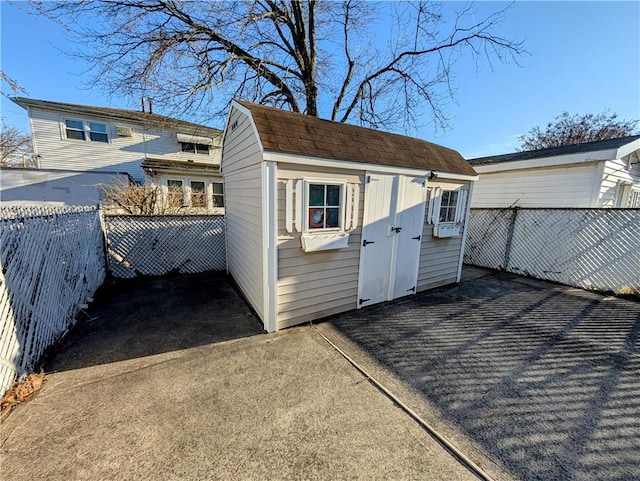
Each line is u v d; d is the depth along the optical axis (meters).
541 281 5.88
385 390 2.30
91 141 11.48
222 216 6.34
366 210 3.82
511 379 2.48
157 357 2.77
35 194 9.54
